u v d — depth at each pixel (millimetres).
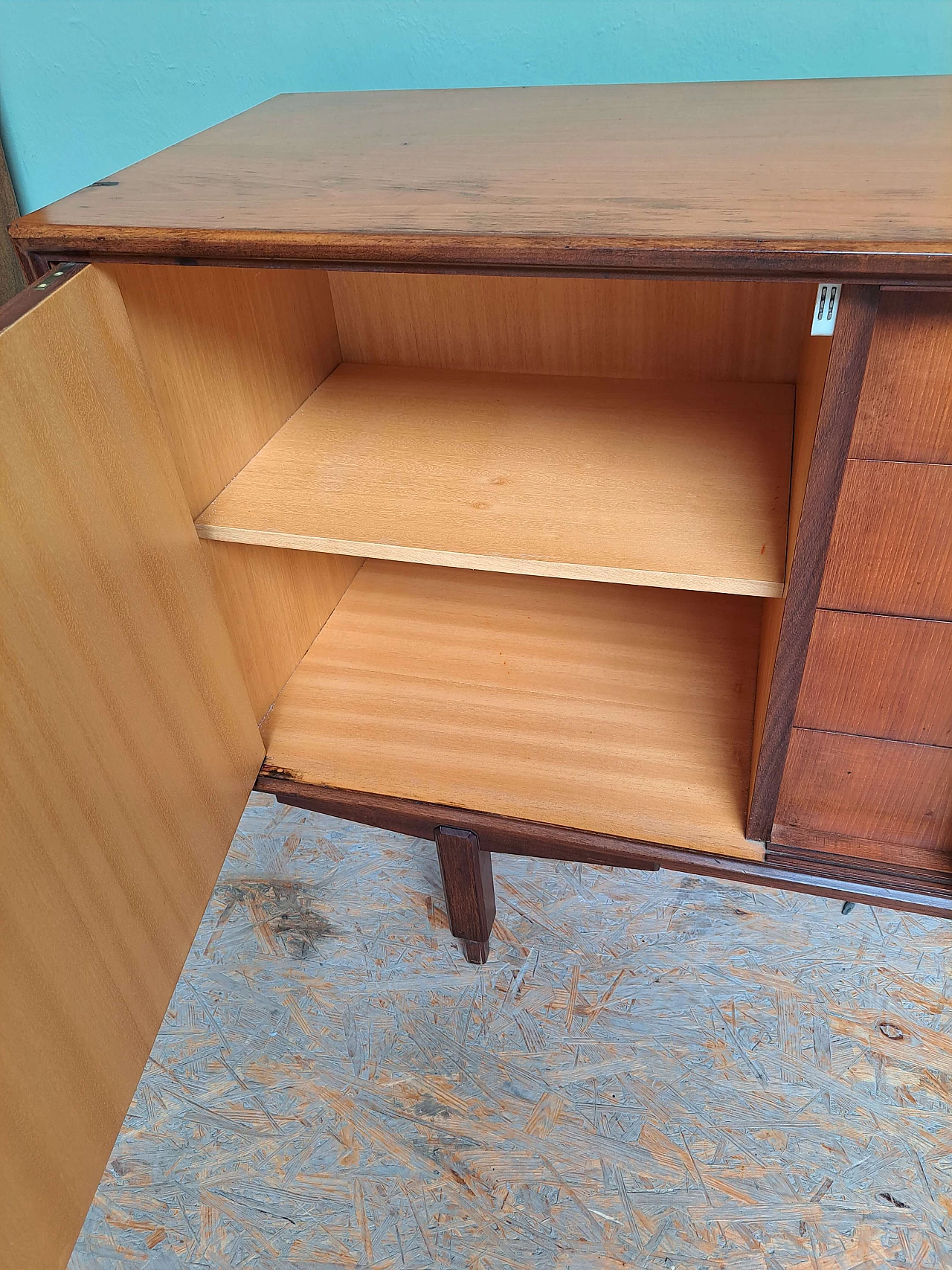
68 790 688
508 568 869
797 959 1177
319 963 1207
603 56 1010
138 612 786
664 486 945
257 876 1320
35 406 646
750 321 1059
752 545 856
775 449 988
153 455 804
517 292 1104
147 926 806
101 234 702
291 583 1151
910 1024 1102
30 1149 647
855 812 894
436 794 1028
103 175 1211
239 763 1006
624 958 1188
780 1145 1004
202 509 951
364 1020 1143
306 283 1104
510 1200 979
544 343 1140
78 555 698
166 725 836
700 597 1254
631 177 738
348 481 986
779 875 928
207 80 1114
